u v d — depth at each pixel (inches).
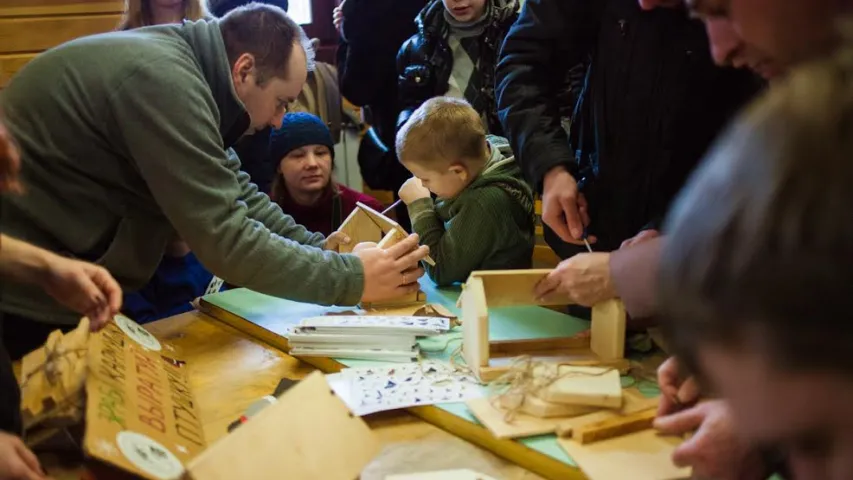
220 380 40.2
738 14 21.2
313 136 76.9
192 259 66.7
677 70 39.6
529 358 36.9
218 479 25.1
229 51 45.5
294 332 42.1
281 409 28.0
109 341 34.3
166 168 40.5
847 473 11.5
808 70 11.4
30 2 78.4
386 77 86.1
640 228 44.3
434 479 29.6
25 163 41.1
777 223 10.4
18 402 29.5
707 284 11.3
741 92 39.2
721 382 12.4
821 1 17.1
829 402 11.0
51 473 30.6
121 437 27.4
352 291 45.9
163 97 40.3
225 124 45.9
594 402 32.8
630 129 42.1
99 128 41.0
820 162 10.3
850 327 10.2
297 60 47.0
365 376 38.3
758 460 24.7
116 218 44.2
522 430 32.0
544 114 45.1
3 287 40.9
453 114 52.9
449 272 53.0
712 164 12.0
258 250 43.1
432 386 37.1
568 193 42.1
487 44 72.7
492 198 52.6
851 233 10.0
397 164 87.8
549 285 39.5
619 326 37.5
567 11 43.7
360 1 83.7
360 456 28.8
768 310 10.6
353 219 55.1
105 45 41.9
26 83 42.1
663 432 31.1
